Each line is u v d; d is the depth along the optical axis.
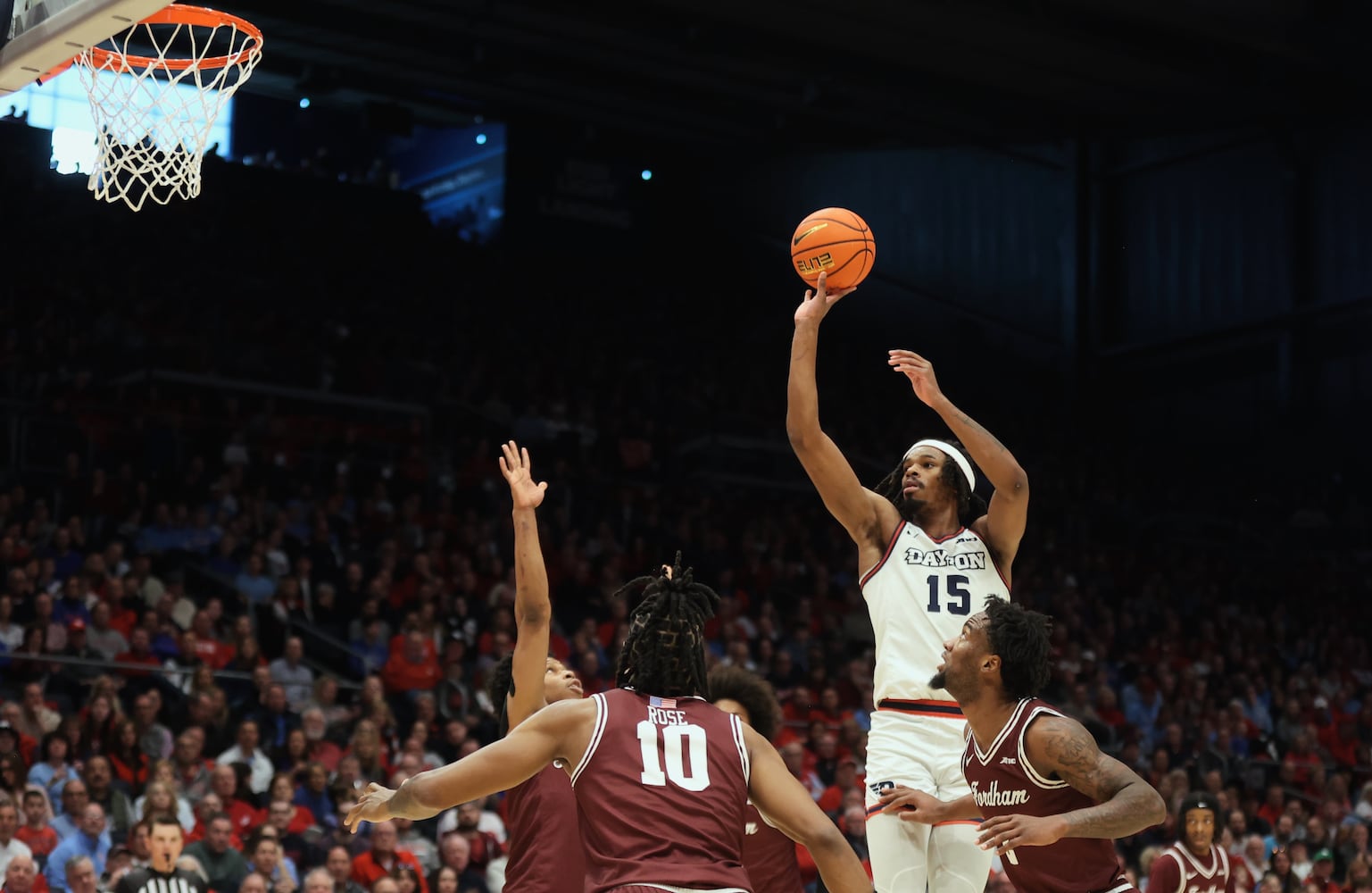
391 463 18.34
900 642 4.90
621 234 30.36
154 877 8.30
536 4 21.69
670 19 22.33
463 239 28.27
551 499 18.67
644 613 3.98
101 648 12.32
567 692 4.98
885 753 4.85
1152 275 26.08
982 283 27.80
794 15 21.66
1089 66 23.09
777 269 30.05
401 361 21.23
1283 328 24.30
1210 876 7.55
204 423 17.48
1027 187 27.30
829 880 3.72
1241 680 17.91
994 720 4.25
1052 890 4.25
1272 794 14.98
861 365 27.94
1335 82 23.09
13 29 6.77
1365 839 13.89
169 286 22.17
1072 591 19.80
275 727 11.76
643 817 3.62
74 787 9.82
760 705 5.73
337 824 10.77
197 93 7.68
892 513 5.09
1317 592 22.42
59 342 18.53
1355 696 20.06
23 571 12.91
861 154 29.56
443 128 30.17
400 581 15.47
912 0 20.77
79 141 24.41
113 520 15.06
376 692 12.22
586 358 24.69
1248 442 24.80
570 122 28.75
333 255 25.48
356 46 24.12
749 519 20.39
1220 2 20.28
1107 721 16.17
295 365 20.14
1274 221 24.48
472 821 10.66
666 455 21.50
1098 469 25.09
